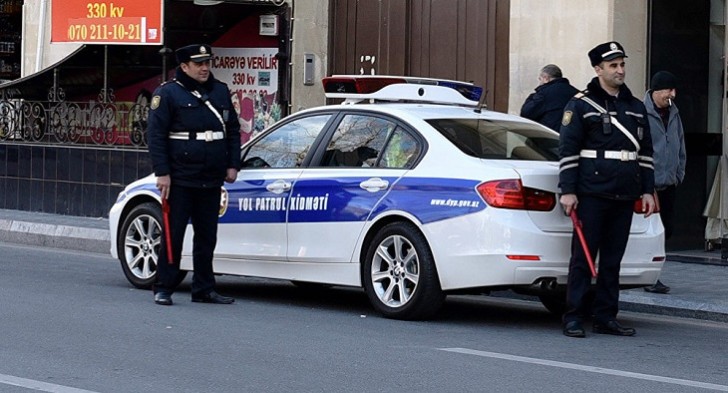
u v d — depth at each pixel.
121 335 10.73
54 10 21.25
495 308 13.55
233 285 15.15
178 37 21.52
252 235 13.15
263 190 13.05
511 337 11.29
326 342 10.65
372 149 12.41
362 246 12.23
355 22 20.91
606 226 11.41
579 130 11.13
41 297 13.02
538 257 11.26
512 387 8.86
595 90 11.20
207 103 12.71
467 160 11.69
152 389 8.60
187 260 13.55
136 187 14.05
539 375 9.33
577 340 11.21
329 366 9.52
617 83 11.14
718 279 15.14
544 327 12.07
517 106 18.17
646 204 11.40
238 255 13.24
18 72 26.89
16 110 22.92
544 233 11.31
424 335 11.20
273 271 13.00
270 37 21.16
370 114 12.61
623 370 9.67
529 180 11.31
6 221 20.47
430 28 19.77
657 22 17.36
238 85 21.61
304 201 12.70
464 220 11.43
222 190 13.38
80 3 20.78
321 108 13.09
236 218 13.27
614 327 11.63
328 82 13.41
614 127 11.11
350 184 12.37
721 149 17.61
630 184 11.17
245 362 9.62
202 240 12.98
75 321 11.44
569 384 9.02
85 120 21.78
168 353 9.94
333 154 12.71
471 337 11.19
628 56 17.14
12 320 11.41
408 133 12.20
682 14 17.53
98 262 17.17
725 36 17.03
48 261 17.08
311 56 21.22
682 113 17.55
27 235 20.02
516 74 18.16
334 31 21.23
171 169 12.67
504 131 12.38
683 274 15.59
